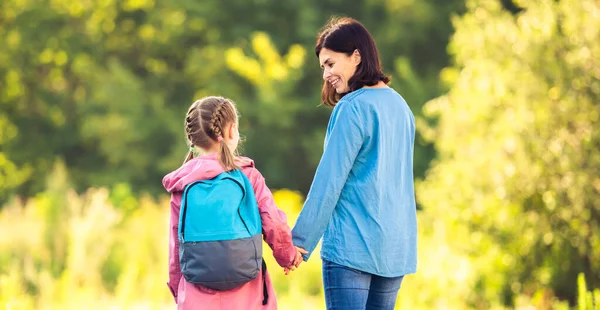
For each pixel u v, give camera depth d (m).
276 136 38.84
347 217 5.96
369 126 5.91
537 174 14.60
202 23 41.94
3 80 44.09
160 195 38.97
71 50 43.53
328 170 5.86
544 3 15.19
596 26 14.39
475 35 15.93
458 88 16.80
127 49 45.16
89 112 41.53
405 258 6.13
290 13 40.22
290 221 20.97
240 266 5.74
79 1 44.44
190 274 5.75
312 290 17.80
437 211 16.61
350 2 38.81
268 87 37.97
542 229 14.90
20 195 43.69
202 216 5.76
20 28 43.53
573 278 15.01
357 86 6.12
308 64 39.31
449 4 37.44
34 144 44.69
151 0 43.69
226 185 5.82
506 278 15.61
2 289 12.14
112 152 39.59
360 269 5.90
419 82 36.19
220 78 39.84
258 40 37.34
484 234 15.52
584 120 14.37
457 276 15.34
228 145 6.15
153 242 18.88
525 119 14.79
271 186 39.41
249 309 5.91
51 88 46.19
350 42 6.08
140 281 16.62
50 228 17.86
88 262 15.84
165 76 42.62
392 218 6.03
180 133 38.78
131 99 39.81
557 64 14.65
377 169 5.94
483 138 15.91
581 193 14.25
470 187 15.59
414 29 37.31
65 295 13.46
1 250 17.28
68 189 19.86
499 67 15.45
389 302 6.25
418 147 35.12
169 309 13.44
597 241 14.29
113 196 24.66
